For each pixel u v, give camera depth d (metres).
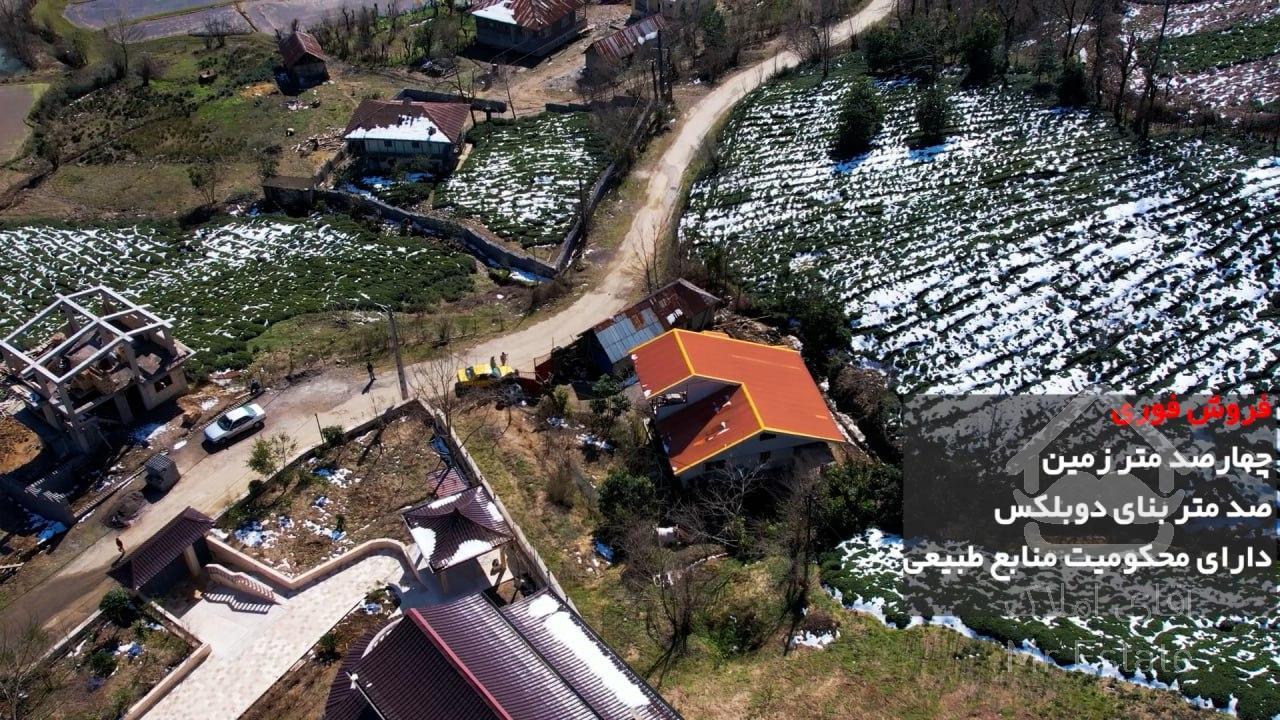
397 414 64.81
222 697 47.03
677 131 106.44
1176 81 95.69
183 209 103.25
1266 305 67.69
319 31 136.75
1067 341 67.12
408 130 104.94
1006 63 103.06
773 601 49.66
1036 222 79.44
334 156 107.88
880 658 45.41
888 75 108.62
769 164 96.56
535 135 108.81
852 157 94.94
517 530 54.53
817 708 43.50
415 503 57.81
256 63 129.62
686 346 63.97
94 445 62.50
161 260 93.25
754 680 45.31
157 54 133.12
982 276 74.44
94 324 62.38
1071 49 100.25
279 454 61.03
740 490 57.09
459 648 40.81
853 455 60.72
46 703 46.88
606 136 104.31
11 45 132.50
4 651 49.12
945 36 109.25
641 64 119.38
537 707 39.16
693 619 49.00
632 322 70.38
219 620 50.97
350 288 83.75
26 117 121.25
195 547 53.16
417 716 39.50
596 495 58.47
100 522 57.88
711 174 97.25
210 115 118.69
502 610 44.22
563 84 121.69
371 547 54.44
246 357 71.88
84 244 96.50
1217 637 44.50
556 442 62.72
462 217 94.81
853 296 74.25
